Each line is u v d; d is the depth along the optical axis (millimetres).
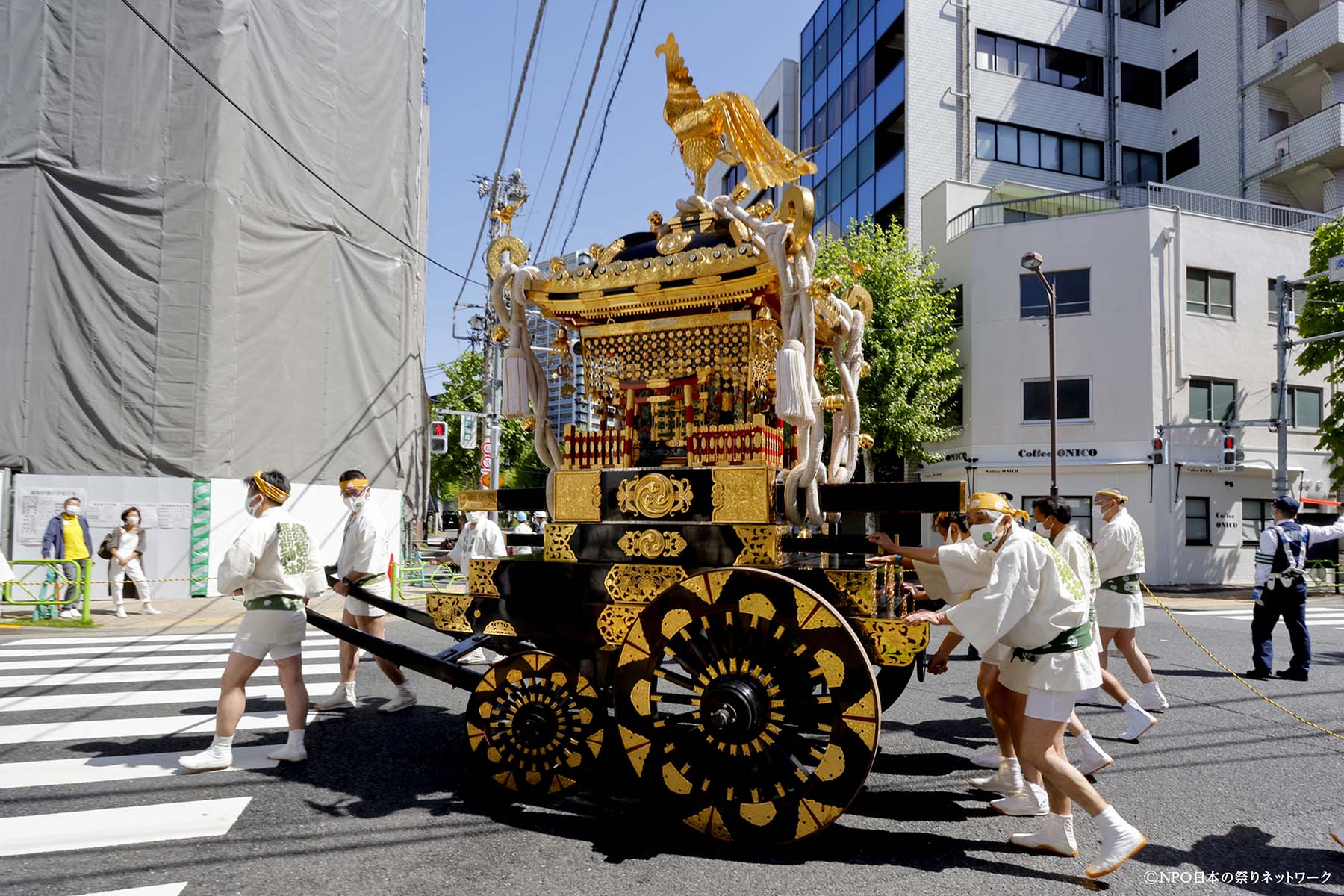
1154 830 3594
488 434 17047
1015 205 20406
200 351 11891
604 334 4500
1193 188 23312
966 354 19625
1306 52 20469
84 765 4363
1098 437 18359
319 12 13766
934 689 6621
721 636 3459
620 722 3455
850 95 24734
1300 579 7105
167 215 11867
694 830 3352
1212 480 18438
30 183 11383
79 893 2861
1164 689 6688
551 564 4000
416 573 14359
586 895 2869
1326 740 5086
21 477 11102
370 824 3533
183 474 11805
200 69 12117
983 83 22062
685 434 4270
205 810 3680
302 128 13430
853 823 3652
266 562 4266
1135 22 24188
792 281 3607
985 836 3500
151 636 9172
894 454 18562
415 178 16266
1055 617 3207
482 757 3814
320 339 13555
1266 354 19078
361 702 5934
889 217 22188
